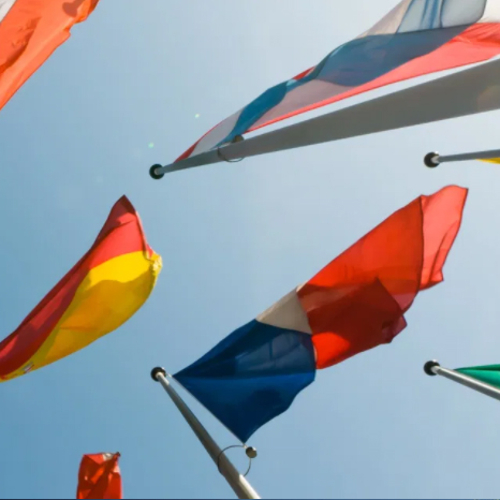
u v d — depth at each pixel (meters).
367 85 5.39
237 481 5.02
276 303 6.19
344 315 6.05
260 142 5.43
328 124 4.77
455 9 4.61
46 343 5.91
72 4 4.92
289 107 5.46
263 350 5.97
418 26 4.79
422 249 5.87
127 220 5.92
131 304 6.18
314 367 5.98
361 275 6.04
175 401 6.50
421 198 5.97
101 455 6.06
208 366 5.84
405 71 5.39
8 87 5.26
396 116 4.21
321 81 5.06
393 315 5.96
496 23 4.96
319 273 6.14
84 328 6.07
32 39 4.95
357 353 6.04
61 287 5.83
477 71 3.76
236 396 5.76
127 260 6.06
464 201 6.23
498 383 6.87
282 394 5.85
